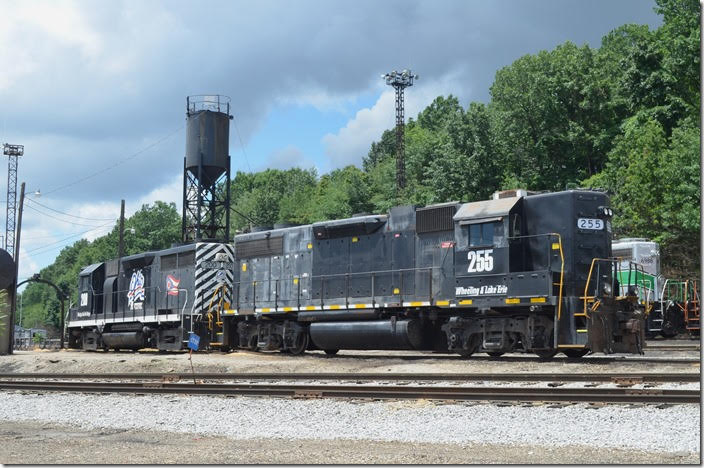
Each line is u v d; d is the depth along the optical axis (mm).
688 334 30984
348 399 12977
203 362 21547
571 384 13320
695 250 35750
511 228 18375
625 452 8586
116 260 33625
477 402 12008
